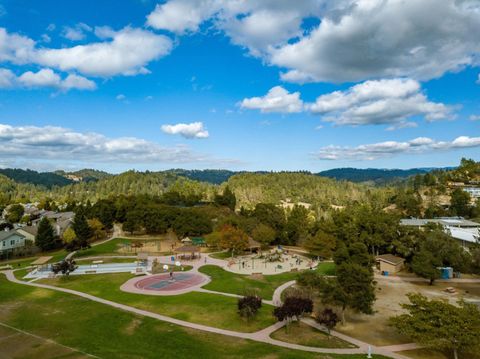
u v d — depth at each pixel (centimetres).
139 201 16838
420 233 9788
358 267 5441
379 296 7038
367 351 4350
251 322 5241
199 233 13162
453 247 8688
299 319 5331
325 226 11862
